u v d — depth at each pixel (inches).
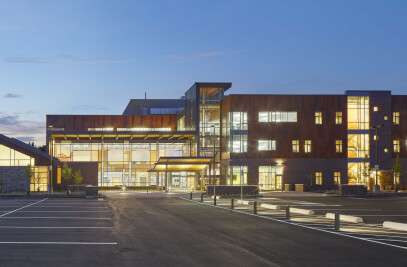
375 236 789.2
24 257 591.2
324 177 2728.8
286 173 2716.5
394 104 2785.4
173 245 690.8
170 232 840.9
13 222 1004.6
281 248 664.4
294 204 1610.5
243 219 1073.5
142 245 690.2
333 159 2738.7
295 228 900.0
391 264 553.6
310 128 2741.1
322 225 952.9
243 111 2721.5
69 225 949.8
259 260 573.6
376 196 2151.8
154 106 3981.3
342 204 1612.9
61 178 2773.1
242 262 561.0
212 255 607.5
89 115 3329.2
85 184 2837.1
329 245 691.4
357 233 827.4
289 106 2738.7
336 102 2758.4
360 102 2765.7
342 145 2748.5
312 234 812.0
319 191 2603.3
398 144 2770.7
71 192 2511.1
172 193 2429.9
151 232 840.3
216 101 2930.6
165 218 1099.3
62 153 3078.2
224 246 681.6
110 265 542.9
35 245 687.7
